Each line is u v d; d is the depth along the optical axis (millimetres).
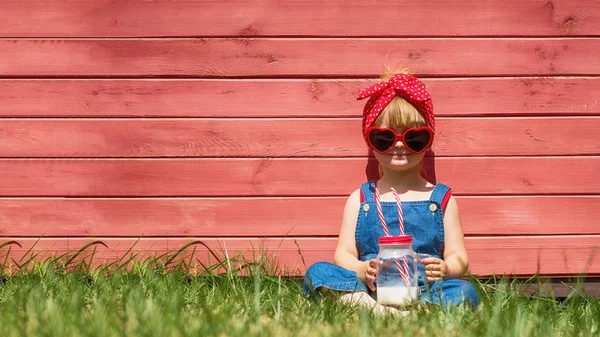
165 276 3645
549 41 3846
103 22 3873
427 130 3621
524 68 3852
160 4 3873
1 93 3885
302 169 3906
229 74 3883
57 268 3828
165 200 3910
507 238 3883
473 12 3846
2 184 3895
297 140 3898
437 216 3686
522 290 3832
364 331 2562
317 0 3861
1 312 2830
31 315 2773
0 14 3859
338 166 3900
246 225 3904
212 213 3910
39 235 3904
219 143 3904
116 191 3908
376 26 3857
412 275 3361
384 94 3643
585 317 3045
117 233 3908
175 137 3904
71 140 3900
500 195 3883
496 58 3854
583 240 3863
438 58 3855
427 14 3852
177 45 3881
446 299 3332
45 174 3902
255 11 3869
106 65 3885
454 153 3883
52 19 3867
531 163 3873
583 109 3846
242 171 3906
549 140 3865
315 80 3887
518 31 3844
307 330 2766
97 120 3900
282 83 3889
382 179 3822
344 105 3881
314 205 3906
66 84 3889
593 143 3854
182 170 3908
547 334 2693
